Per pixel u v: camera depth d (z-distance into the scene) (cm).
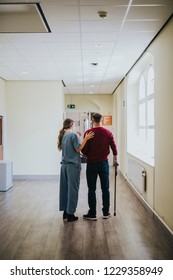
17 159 853
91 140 440
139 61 596
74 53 553
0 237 381
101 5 342
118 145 1002
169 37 381
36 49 522
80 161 446
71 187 438
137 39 469
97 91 1128
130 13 365
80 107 1226
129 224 432
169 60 380
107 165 453
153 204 471
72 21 389
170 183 376
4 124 835
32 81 852
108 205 457
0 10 376
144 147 732
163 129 410
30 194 647
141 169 558
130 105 775
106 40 474
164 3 337
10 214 490
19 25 404
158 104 439
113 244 354
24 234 392
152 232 398
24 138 852
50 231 403
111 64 655
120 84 920
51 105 852
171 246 348
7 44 488
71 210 442
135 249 339
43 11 358
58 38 459
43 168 852
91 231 401
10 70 708
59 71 726
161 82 421
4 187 677
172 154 367
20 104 850
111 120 1211
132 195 633
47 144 852
